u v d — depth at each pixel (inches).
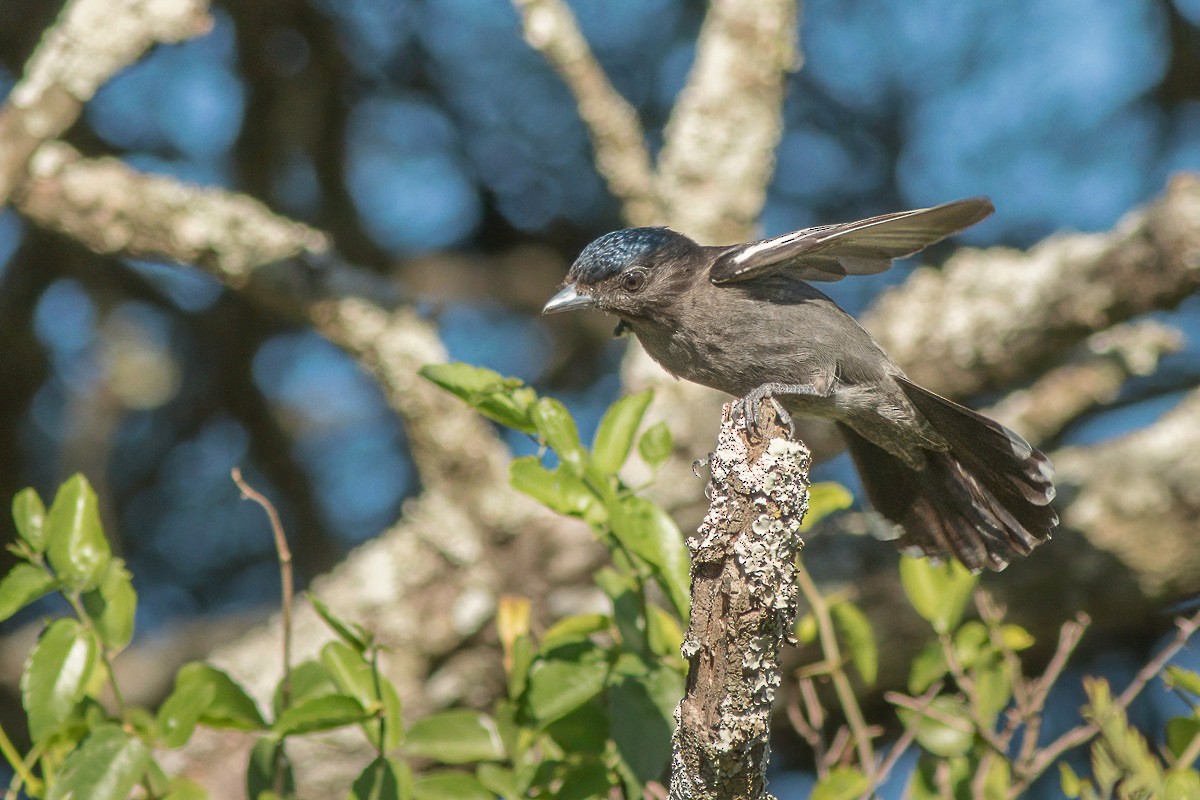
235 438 531.2
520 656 255.0
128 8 390.9
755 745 207.2
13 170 387.5
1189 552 422.0
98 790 229.0
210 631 477.7
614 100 447.8
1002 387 458.6
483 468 448.5
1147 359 458.0
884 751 435.2
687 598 244.5
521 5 432.5
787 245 309.7
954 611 275.6
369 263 533.0
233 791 412.8
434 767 395.9
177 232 426.6
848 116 529.0
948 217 294.0
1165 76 510.0
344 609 445.7
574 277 341.7
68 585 239.5
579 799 245.6
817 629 316.2
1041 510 326.3
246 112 518.9
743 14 462.9
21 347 514.9
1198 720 261.9
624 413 259.1
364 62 529.7
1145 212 416.8
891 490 340.2
